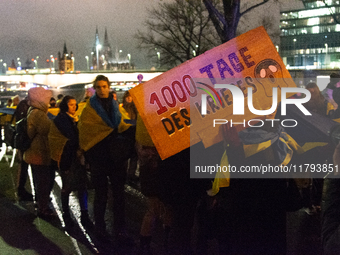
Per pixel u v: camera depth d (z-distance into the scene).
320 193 4.82
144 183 3.51
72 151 4.75
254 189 2.78
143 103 2.93
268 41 2.87
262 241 2.82
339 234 2.33
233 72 2.88
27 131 5.10
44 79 104.38
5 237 4.38
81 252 4.01
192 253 3.40
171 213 3.41
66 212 5.11
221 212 2.92
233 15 12.18
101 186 4.30
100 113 4.09
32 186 7.26
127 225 4.93
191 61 2.92
